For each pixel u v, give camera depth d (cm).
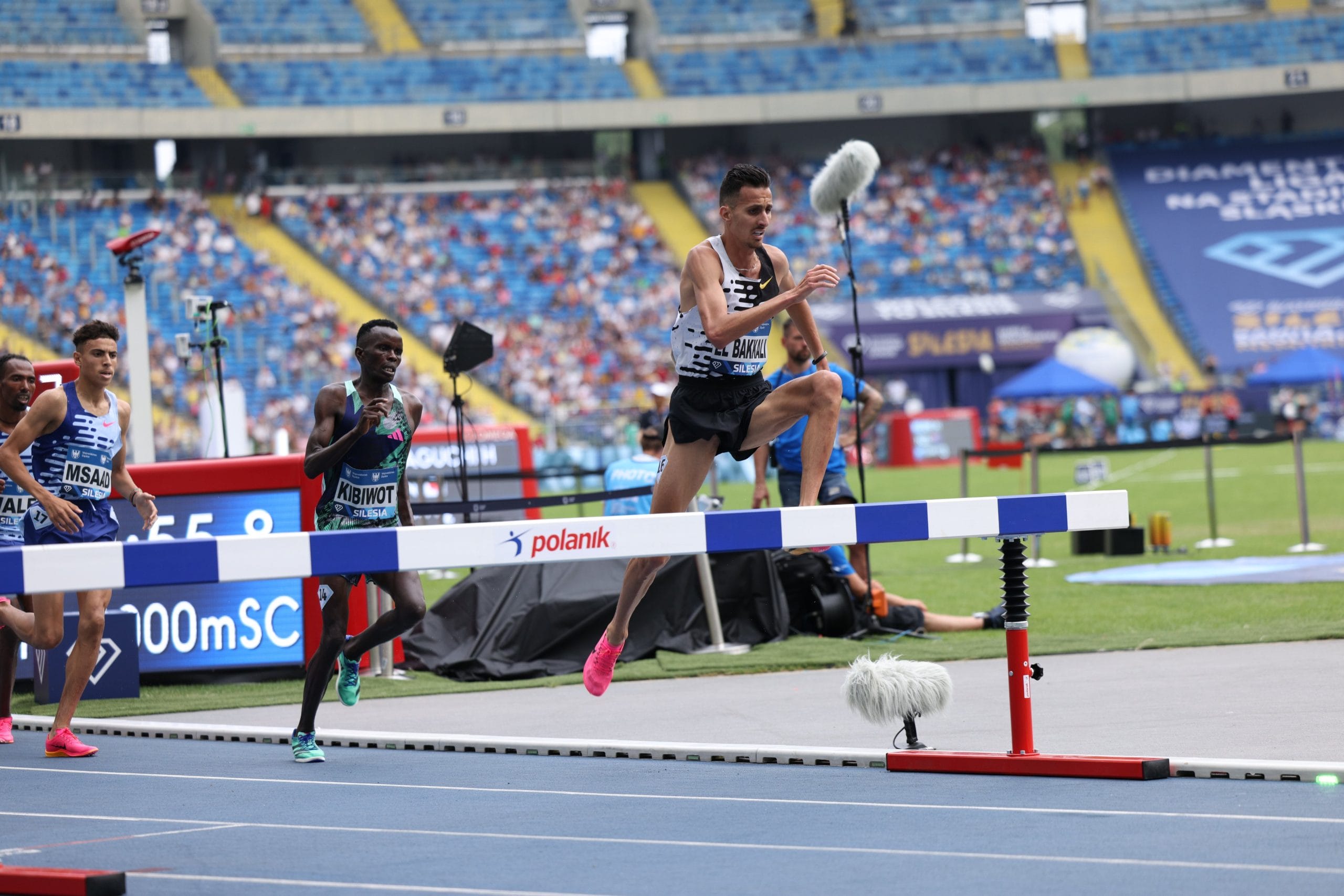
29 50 12375
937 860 1106
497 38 13800
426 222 12531
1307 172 13762
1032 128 14400
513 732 1961
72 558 1059
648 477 3038
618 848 1192
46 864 1195
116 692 2530
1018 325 11575
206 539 1084
